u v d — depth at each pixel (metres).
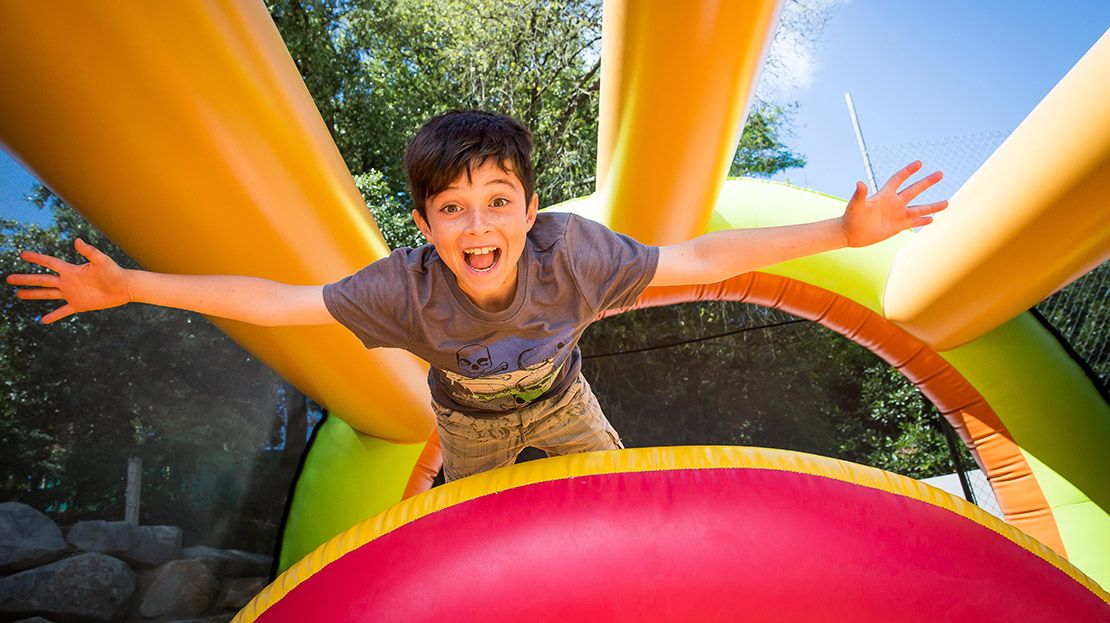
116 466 3.74
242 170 2.47
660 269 1.81
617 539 1.54
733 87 2.91
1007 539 1.71
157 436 4.01
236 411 4.54
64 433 3.51
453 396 2.15
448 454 2.36
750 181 4.49
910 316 3.97
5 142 2.29
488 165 1.60
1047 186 3.04
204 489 4.27
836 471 1.74
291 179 2.65
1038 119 3.10
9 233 3.34
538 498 1.66
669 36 2.69
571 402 2.22
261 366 4.78
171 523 4.04
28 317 3.40
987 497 7.54
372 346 1.91
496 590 1.50
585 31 10.05
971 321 3.82
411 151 1.65
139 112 2.18
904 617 1.48
